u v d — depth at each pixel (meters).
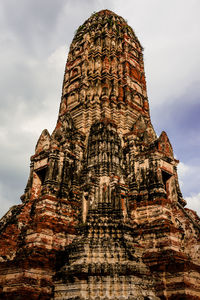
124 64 44.84
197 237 27.72
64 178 31.98
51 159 32.22
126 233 26.30
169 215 29.02
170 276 23.95
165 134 36.97
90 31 48.00
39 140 36.94
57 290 22.95
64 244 26.86
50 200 29.14
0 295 22.55
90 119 38.53
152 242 26.78
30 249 24.75
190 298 22.53
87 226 26.00
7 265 24.16
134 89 43.91
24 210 31.05
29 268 23.09
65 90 45.44
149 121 43.28
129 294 21.42
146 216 29.27
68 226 28.22
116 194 28.12
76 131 36.75
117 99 40.88
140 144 35.94
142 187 31.91
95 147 32.84
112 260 23.66
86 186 28.70
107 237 25.48
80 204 28.80
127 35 49.84
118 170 31.38
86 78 42.72
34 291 22.41
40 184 34.19
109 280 22.12
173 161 34.88
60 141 35.56
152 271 24.78
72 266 23.12
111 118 38.47
